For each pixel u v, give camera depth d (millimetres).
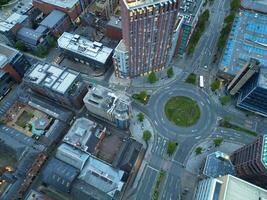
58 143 198500
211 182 143500
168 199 174625
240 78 194750
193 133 199875
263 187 164375
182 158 189500
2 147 188500
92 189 170250
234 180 138125
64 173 172750
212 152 189500
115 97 193000
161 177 181500
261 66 189625
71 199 175500
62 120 199875
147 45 195500
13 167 184750
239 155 168750
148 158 189750
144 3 165000
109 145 195500
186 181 180875
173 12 174875
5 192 171250
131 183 180625
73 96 197625
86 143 185625
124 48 199875
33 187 181250
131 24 171625
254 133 198250
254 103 195625
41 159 187000
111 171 175500
